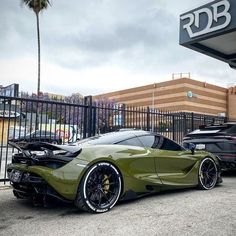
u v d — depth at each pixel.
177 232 3.33
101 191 4.12
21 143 4.36
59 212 4.17
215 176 6.00
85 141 4.88
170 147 5.37
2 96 6.12
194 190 5.73
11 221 3.77
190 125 11.43
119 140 4.78
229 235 3.23
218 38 9.90
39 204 4.16
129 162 4.49
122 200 4.57
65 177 3.82
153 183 4.79
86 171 3.97
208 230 3.39
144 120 9.61
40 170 3.86
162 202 4.73
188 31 10.02
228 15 8.92
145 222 3.68
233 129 7.44
